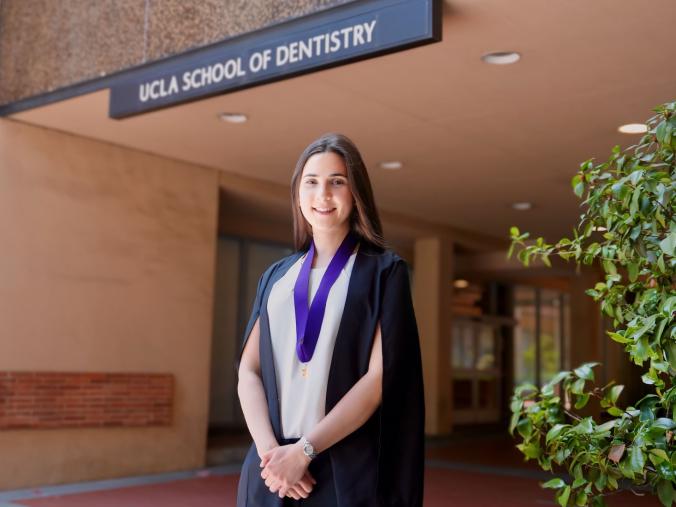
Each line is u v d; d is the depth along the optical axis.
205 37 6.07
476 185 10.22
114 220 8.52
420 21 4.81
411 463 1.88
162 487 7.86
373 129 7.76
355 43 5.13
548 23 5.12
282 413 1.95
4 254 7.64
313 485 1.85
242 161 9.24
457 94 6.62
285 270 2.12
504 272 15.66
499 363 17.61
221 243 11.86
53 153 8.05
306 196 2.04
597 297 2.90
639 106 6.82
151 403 8.67
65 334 8.03
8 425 7.50
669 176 2.69
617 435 2.56
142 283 8.73
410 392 1.92
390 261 1.99
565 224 12.83
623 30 5.19
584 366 2.77
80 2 7.10
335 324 1.93
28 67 7.50
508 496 7.79
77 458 8.05
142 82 6.47
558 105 6.86
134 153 8.76
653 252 2.65
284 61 5.53
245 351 2.14
